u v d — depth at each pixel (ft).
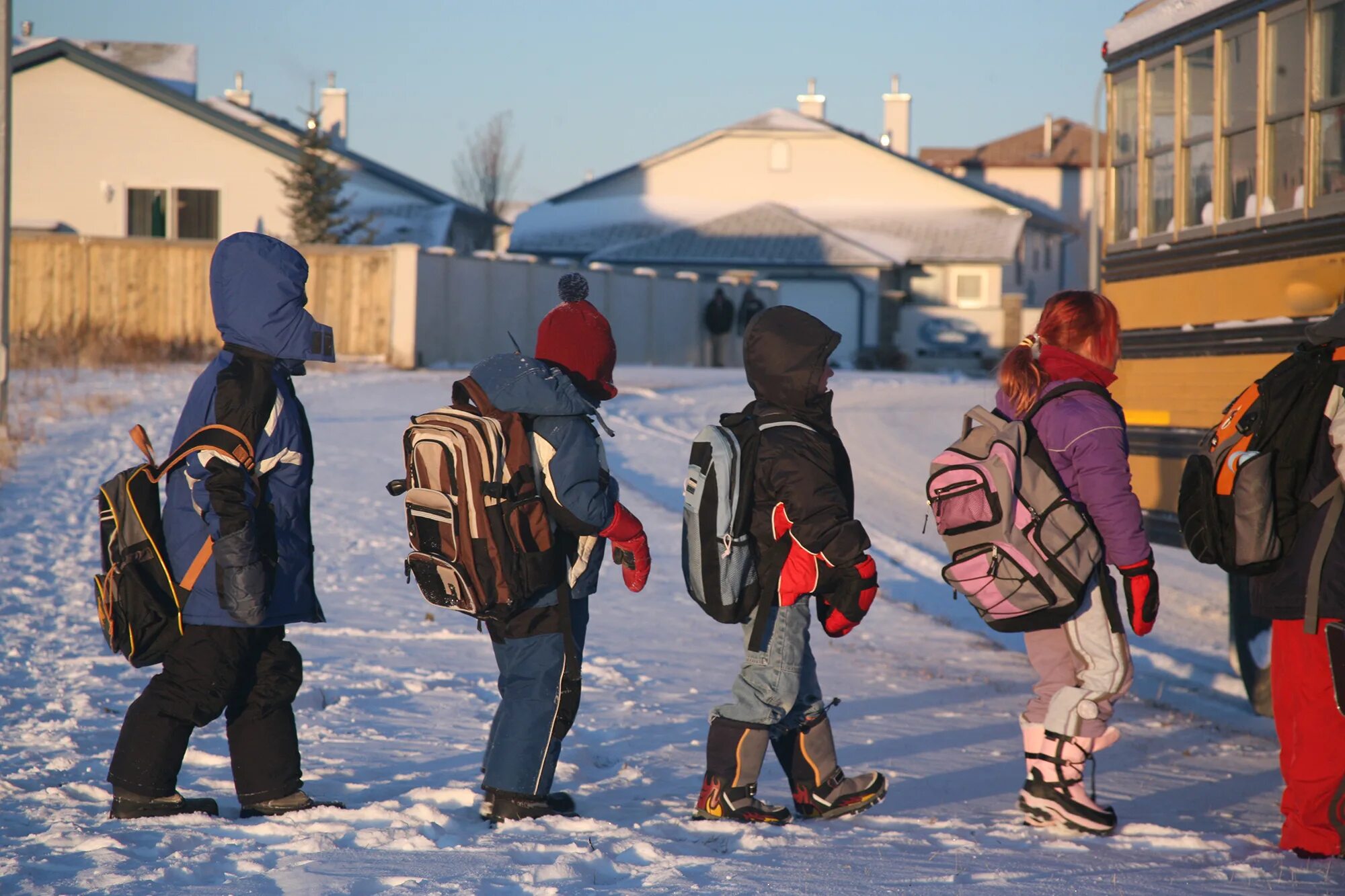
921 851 19.97
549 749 21.70
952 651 41.73
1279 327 33.83
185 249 136.36
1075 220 356.38
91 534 53.93
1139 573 21.15
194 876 17.54
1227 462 21.07
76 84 189.57
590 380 22.21
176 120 190.08
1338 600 20.52
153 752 21.01
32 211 190.39
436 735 28.09
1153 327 40.65
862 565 20.27
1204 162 37.91
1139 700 35.94
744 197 273.75
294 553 21.35
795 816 22.65
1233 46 36.47
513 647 21.97
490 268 146.82
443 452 20.81
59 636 37.01
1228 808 25.14
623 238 255.91
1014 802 24.56
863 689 35.27
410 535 21.47
